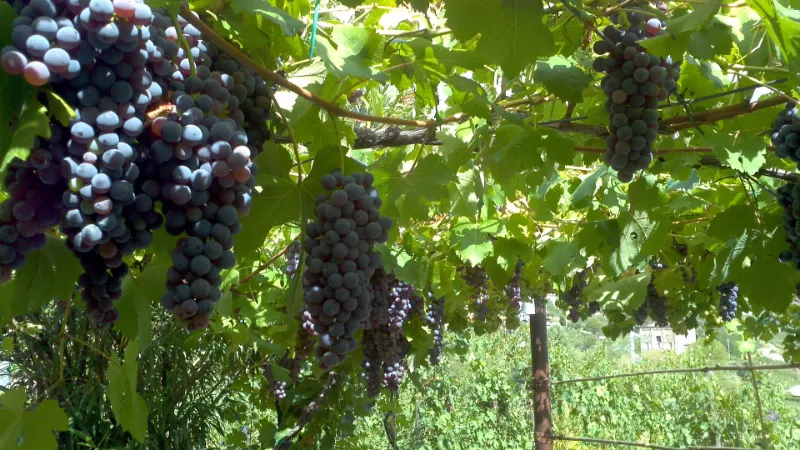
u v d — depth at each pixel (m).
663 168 3.54
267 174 2.01
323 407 5.20
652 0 2.44
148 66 1.35
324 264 1.70
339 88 2.44
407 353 5.64
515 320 7.89
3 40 1.20
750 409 13.03
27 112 1.17
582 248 4.27
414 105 3.87
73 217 1.23
